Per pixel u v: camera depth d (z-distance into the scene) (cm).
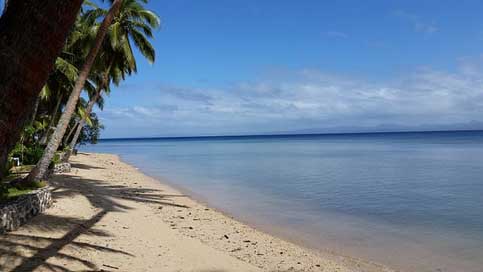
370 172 3841
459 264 1134
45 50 280
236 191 2641
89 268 817
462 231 1525
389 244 1350
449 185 2850
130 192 2178
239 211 1931
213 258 1045
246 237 1352
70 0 291
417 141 13925
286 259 1120
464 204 2108
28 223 1072
